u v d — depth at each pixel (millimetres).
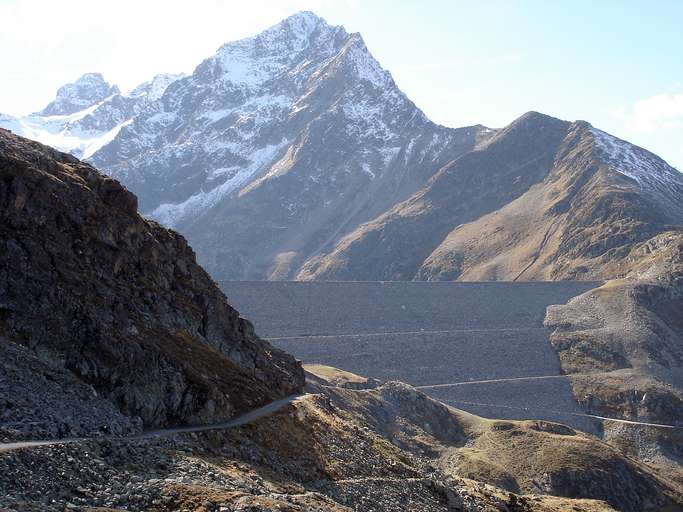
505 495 149875
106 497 72500
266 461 103000
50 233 111812
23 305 100812
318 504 90562
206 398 108312
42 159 120812
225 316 138375
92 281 110938
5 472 69875
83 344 101438
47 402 87750
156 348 108688
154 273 126562
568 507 186000
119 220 123812
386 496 112688
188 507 73938
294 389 141125
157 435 93125
